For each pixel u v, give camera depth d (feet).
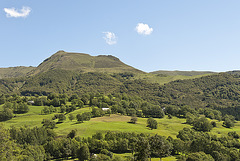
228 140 406.21
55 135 402.93
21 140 361.71
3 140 152.97
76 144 341.00
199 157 263.90
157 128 515.91
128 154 341.62
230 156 317.22
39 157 290.56
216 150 335.67
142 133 400.06
